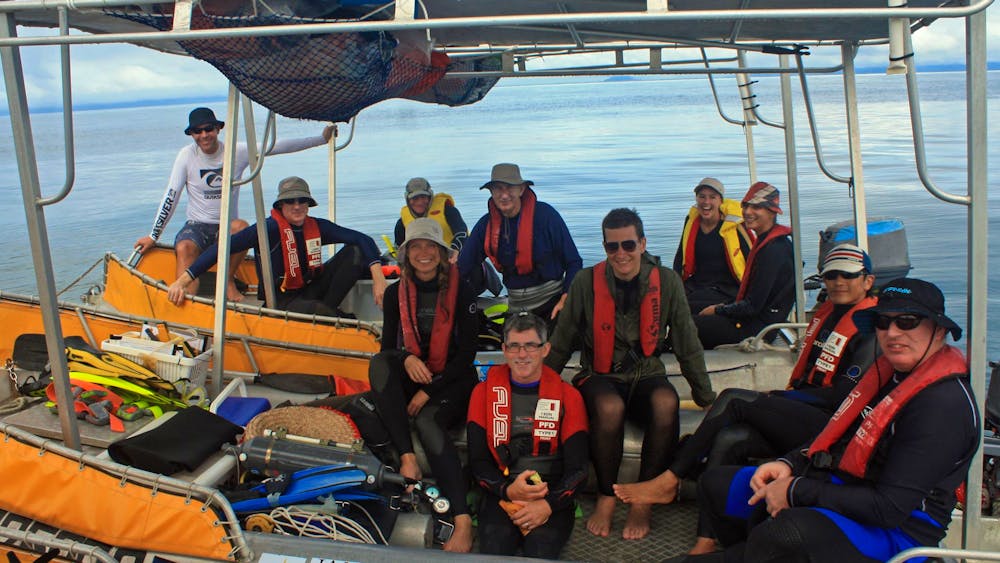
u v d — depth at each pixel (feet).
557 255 15.56
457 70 17.78
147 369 12.32
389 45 9.82
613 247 10.77
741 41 13.75
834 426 8.84
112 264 18.19
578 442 10.43
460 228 21.11
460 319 11.69
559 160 88.84
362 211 56.75
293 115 10.44
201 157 19.45
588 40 13.34
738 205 17.40
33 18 10.98
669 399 10.69
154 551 9.37
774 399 10.49
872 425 8.14
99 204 71.87
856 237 13.83
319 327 16.11
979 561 8.78
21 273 44.65
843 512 8.11
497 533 9.99
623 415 10.58
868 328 9.50
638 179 69.82
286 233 17.49
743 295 15.75
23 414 11.37
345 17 9.90
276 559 9.05
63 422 10.39
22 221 62.80
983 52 7.77
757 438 10.48
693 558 9.19
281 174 83.56
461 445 11.59
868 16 7.50
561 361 11.82
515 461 10.56
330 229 17.98
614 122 159.74
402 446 11.14
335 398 12.04
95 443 10.88
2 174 117.39
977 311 8.18
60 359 10.21
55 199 9.73
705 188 17.07
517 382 10.67
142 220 61.21
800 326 14.32
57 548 9.62
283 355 15.43
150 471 10.09
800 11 7.38
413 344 11.68
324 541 9.11
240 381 13.39
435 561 8.71
